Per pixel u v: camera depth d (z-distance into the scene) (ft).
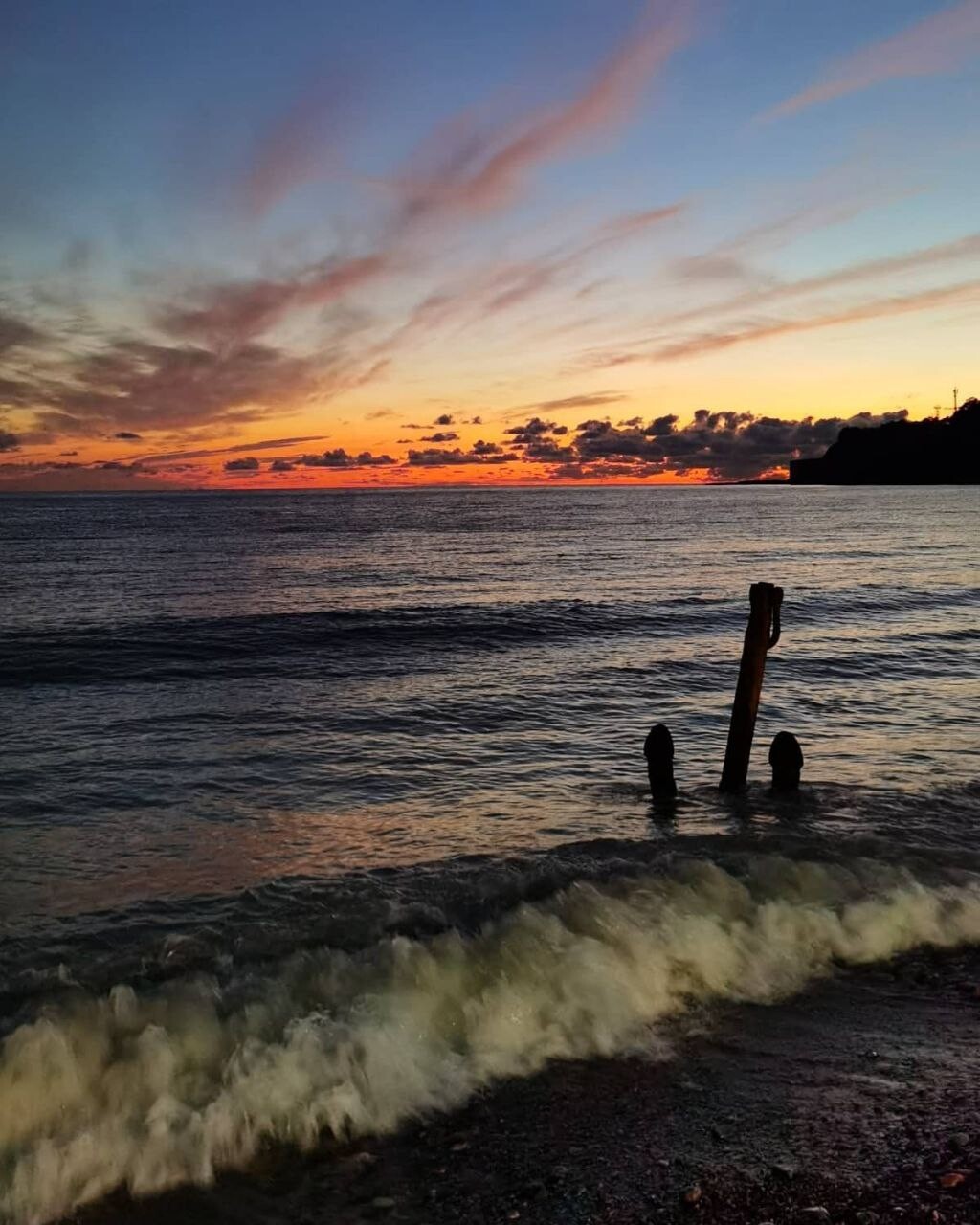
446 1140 14.11
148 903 24.88
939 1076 15.79
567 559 175.32
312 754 41.32
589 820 32.83
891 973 20.30
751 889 24.13
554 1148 13.78
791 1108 14.74
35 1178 12.88
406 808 33.96
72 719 47.85
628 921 21.11
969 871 26.37
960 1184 12.41
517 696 54.34
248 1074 15.06
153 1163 13.35
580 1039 16.93
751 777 39.04
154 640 73.26
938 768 39.40
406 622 84.17
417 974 18.35
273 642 73.67
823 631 80.84
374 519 390.42
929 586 118.93
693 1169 13.09
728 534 261.65
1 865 27.84
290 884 26.27
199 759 40.34
